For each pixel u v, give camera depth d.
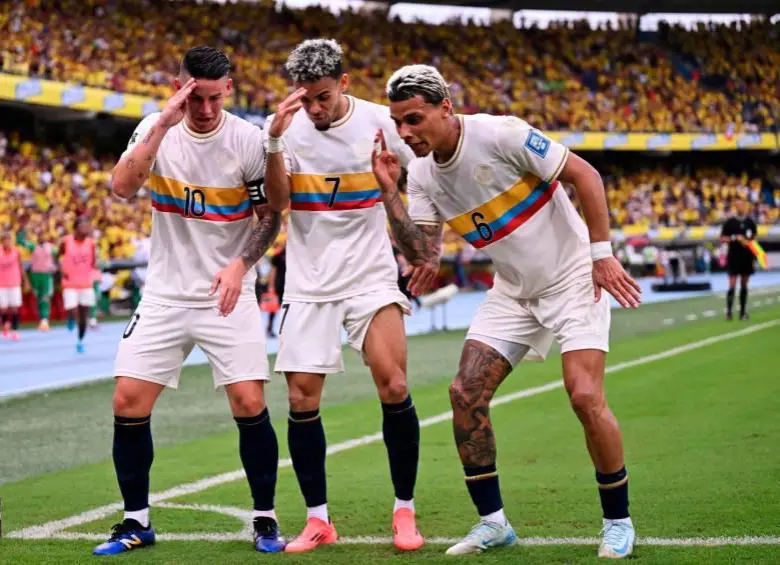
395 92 7.26
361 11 67.88
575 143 67.00
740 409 14.23
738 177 76.44
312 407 8.25
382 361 8.22
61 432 14.56
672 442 12.07
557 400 16.20
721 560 7.11
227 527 8.75
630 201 70.56
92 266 26.14
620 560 7.20
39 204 42.19
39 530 8.75
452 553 7.62
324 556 7.72
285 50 60.03
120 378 8.03
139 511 8.07
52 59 45.19
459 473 10.87
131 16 52.91
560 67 71.38
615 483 7.41
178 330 8.12
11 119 46.75
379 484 10.46
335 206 8.31
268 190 7.89
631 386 17.31
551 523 8.51
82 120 50.62
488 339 7.84
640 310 37.44
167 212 8.12
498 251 7.66
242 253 7.99
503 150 7.34
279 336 8.43
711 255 71.00
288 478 11.02
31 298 37.84
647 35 76.75
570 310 7.53
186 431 14.49
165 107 7.60
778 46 77.69
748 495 9.15
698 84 74.00
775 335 24.91
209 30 56.94
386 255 8.48
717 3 75.62
